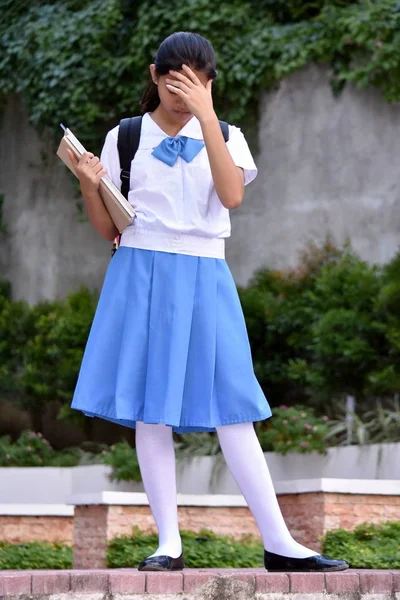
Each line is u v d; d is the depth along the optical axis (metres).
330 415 19.98
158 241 7.21
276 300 21.27
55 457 22.22
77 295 24.08
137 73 24.22
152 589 6.65
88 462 21.77
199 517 15.77
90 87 24.64
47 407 24.12
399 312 18.83
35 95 25.34
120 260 7.31
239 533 15.95
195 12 23.22
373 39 21.27
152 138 7.31
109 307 7.27
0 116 26.69
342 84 22.16
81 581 6.57
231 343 7.23
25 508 16.70
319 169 22.33
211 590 6.75
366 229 21.61
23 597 6.43
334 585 7.07
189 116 7.28
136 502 15.14
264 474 7.27
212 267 7.28
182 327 7.11
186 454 19.44
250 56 22.77
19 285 25.98
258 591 6.85
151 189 7.21
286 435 18.38
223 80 22.97
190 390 7.15
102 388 7.19
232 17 22.98
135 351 7.13
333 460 17.84
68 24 24.97
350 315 19.22
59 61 24.83
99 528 15.05
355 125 21.97
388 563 12.80
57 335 23.23
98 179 7.20
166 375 7.06
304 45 22.41
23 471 21.05
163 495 7.32
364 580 7.17
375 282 19.61
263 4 23.50
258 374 21.20
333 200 22.09
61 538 16.88
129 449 19.94
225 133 7.42
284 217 22.69
